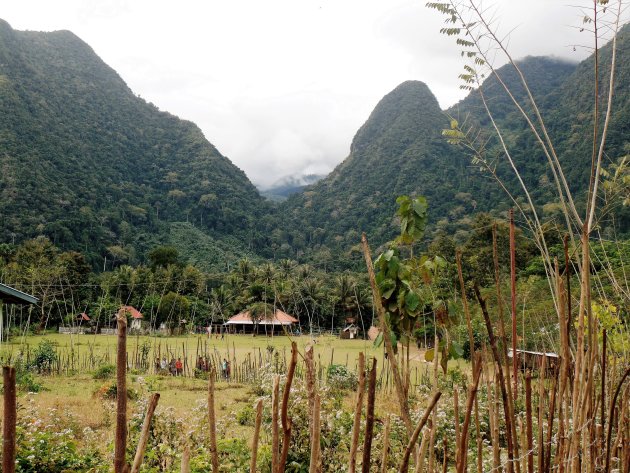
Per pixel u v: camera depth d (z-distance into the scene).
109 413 10.40
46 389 16.16
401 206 2.84
